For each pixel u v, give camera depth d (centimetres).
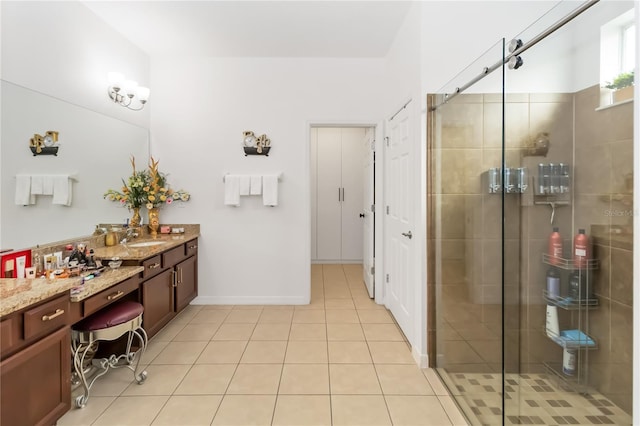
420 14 225
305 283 357
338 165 561
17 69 197
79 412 181
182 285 309
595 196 181
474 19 221
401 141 279
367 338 273
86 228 252
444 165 217
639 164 95
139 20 275
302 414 180
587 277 185
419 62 226
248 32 296
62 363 154
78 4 246
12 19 194
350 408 185
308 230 355
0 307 125
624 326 170
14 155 192
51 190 219
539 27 186
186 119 349
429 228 224
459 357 202
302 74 349
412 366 230
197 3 252
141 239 312
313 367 228
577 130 188
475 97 205
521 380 194
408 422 174
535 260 197
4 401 127
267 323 305
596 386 181
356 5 252
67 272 188
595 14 174
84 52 253
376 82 350
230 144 350
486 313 200
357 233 564
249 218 354
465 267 208
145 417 178
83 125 250
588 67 180
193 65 347
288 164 352
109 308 207
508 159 200
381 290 355
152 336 250
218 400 192
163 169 349
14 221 191
